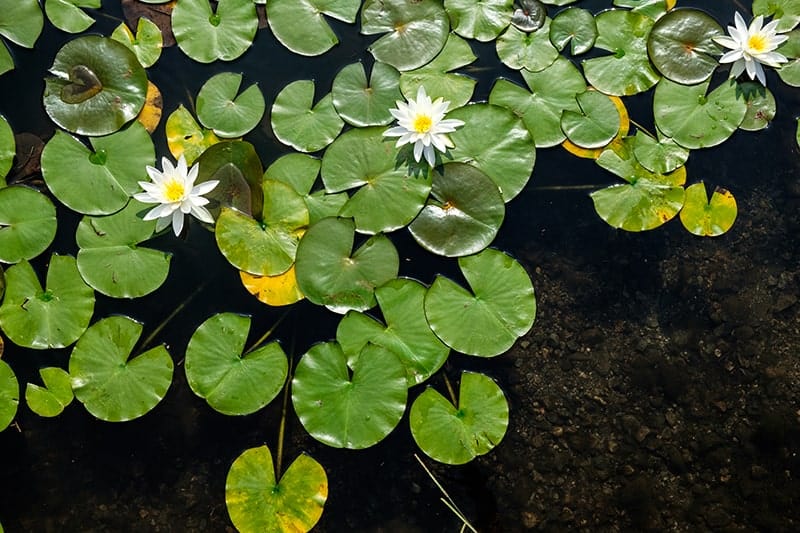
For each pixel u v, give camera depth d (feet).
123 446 7.13
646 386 7.23
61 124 7.27
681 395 7.22
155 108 7.36
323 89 7.46
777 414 7.19
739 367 7.25
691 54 7.46
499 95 7.38
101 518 7.08
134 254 7.11
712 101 7.42
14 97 7.42
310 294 7.02
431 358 6.99
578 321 7.30
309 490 6.90
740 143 7.50
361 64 7.36
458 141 7.24
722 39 7.38
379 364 6.94
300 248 7.04
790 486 7.11
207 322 7.03
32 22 7.51
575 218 7.39
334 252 7.06
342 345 6.98
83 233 7.11
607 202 7.31
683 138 7.36
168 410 7.14
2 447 7.13
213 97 7.32
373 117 7.28
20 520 7.09
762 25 7.63
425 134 7.08
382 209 7.12
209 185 7.02
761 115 7.43
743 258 7.39
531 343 7.26
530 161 7.25
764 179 7.47
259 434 7.09
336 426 6.90
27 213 7.16
